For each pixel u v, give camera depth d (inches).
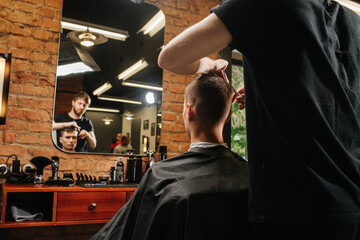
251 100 29.9
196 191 30.5
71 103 94.7
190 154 36.5
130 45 105.7
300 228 25.2
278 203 25.8
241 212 31.1
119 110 101.4
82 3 99.4
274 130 27.5
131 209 35.3
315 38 27.0
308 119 26.3
